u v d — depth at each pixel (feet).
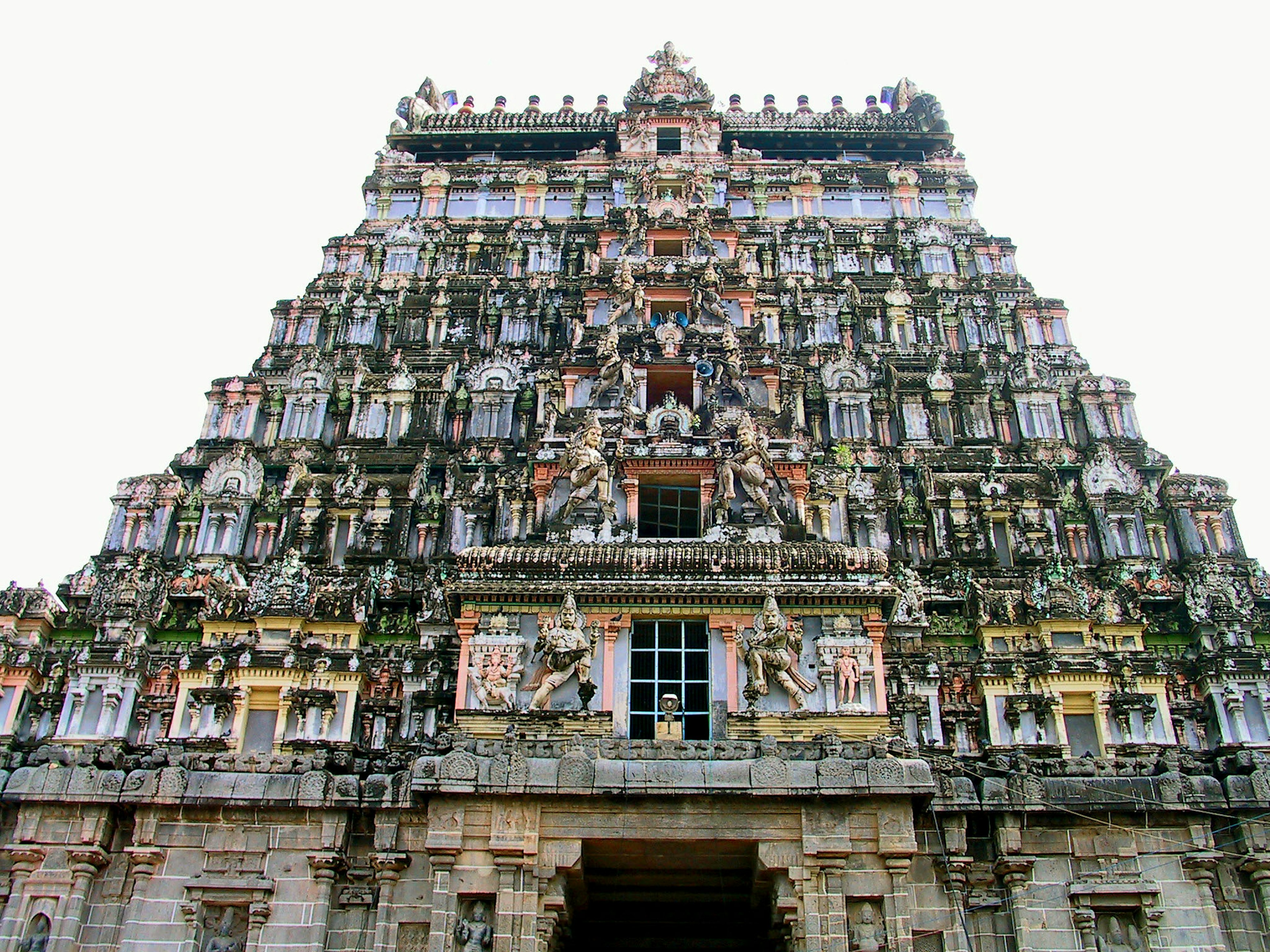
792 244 147.64
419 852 79.97
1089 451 116.67
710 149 166.20
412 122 172.76
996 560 107.65
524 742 77.15
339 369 128.06
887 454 118.42
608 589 85.71
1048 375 128.26
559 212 157.38
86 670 95.45
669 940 87.66
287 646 97.60
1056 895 79.10
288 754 89.92
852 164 163.63
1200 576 103.81
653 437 102.27
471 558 89.61
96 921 79.20
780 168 161.99
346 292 141.69
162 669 97.40
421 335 136.87
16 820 81.71
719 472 98.63
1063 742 91.04
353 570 106.93
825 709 82.28
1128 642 98.68
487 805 73.36
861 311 137.49
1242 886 79.56
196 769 83.51
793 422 114.93
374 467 117.70
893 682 94.73
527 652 85.15
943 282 142.82
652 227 136.46
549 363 128.06
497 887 71.10
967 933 77.20
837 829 72.64
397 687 96.07
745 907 83.46
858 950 69.77
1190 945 77.00
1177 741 92.17
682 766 73.72
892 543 108.68
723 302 126.52
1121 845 80.38
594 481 98.73
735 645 85.25
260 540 110.42
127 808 82.07
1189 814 80.64
